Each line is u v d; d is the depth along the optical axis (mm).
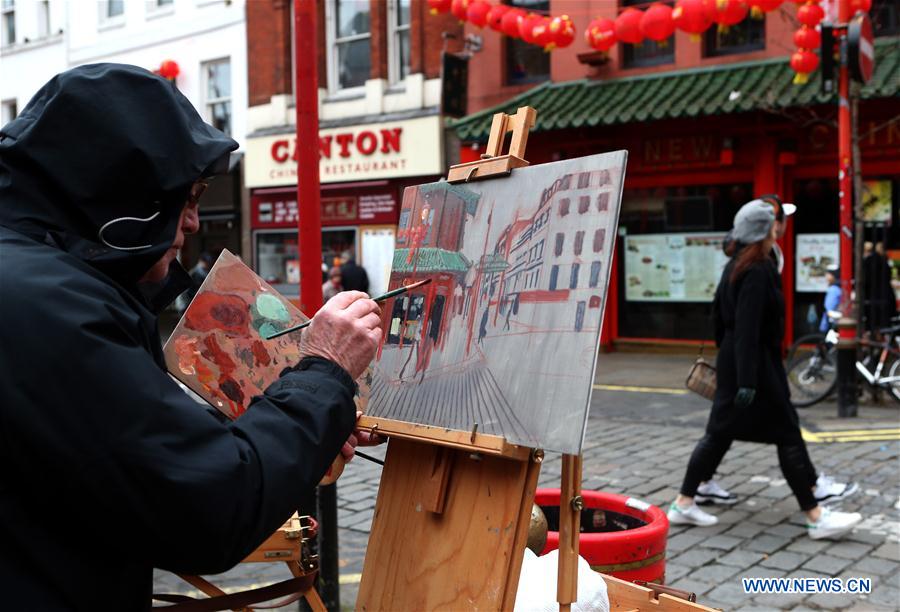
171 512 1226
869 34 8438
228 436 1325
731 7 9023
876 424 8117
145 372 1267
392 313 2072
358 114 15828
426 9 14969
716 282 13125
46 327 1204
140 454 1210
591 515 3148
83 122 1315
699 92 12008
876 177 11812
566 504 1736
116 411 1212
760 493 5777
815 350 9359
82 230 1348
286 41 16453
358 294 1652
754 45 12508
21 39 19672
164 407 1255
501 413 1701
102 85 1336
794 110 11758
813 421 8375
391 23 15680
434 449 1879
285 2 16328
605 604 2160
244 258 17281
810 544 4773
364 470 6598
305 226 3658
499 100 14398
